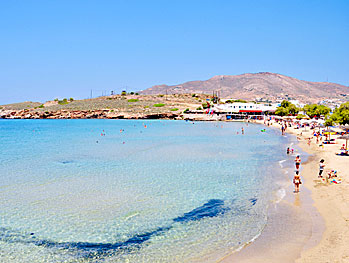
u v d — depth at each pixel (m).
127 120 164.12
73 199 22.58
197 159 40.38
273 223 17.27
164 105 189.62
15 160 40.56
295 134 80.38
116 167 35.03
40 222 18.28
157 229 17.12
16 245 15.45
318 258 12.93
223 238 15.67
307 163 36.16
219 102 199.75
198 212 19.67
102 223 18.06
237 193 23.70
